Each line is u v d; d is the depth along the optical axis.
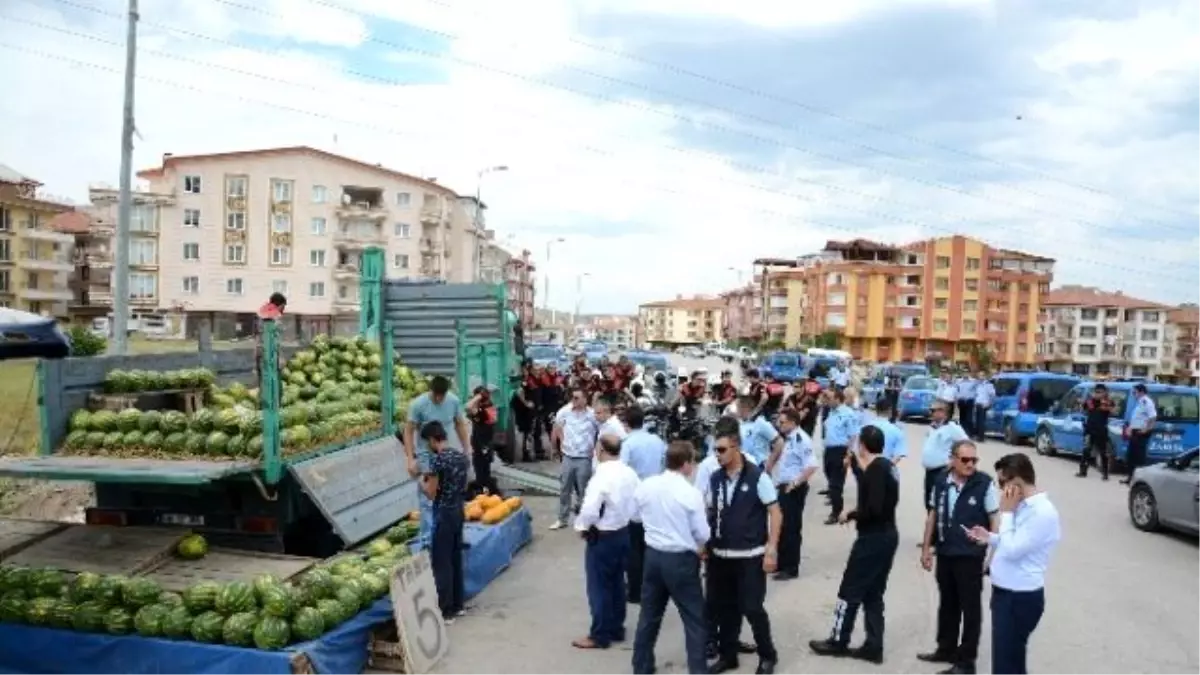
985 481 7.46
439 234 86.56
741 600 7.44
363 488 9.76
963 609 7.47
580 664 7.64
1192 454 13.08
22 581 7.28
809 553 11.77
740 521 7.39
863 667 7.68
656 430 17.83
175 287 74.56
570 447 12.58
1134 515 14.02
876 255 102.44
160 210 74.12
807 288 109.19
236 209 75.12
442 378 9.87
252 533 8.86
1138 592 10.19
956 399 26.44
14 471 7.72
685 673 7.41
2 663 7.05
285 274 76.50
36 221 75.62
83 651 6.93
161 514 9.01
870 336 97.88
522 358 19.28
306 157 76.88
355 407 11.04
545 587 9.89
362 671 7.35
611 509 8.01
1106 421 18.95
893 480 7.76
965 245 97.62
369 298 16.97
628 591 9.52
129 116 19.39
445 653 7.82
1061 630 8.78
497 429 16.92
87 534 8.55
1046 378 25.52
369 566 8.09
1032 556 6.27
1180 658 8.02
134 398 8.87
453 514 8.67
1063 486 18.09
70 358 8.59
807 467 10.41
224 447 8.30
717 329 182.12
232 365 11.27
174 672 6.76
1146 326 119.25
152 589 7.14
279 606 6.78
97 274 80.50
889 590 10.10
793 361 45.38
